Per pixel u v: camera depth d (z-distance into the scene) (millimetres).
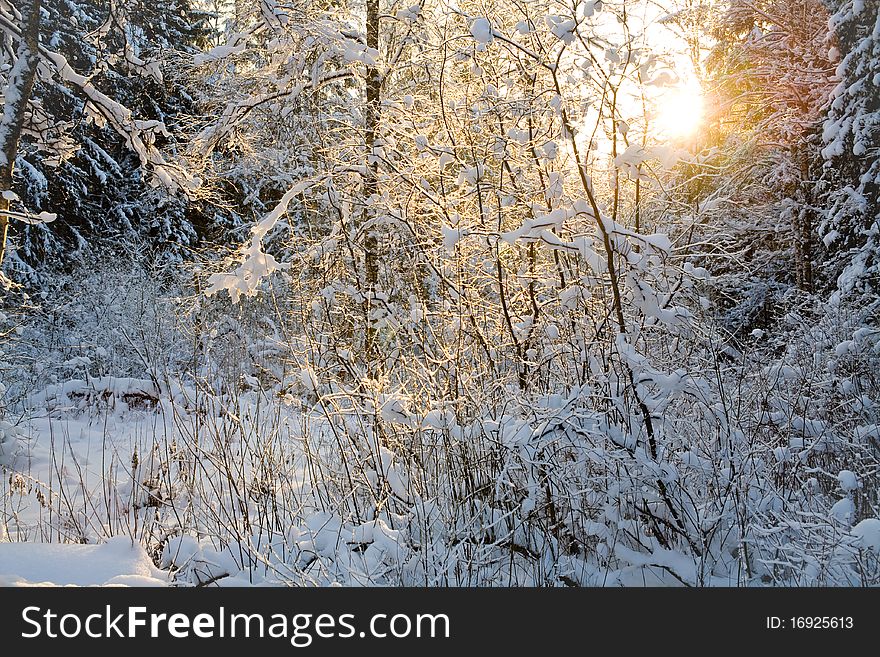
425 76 5762
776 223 12125
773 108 13289
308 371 4312
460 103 4957
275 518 4090
